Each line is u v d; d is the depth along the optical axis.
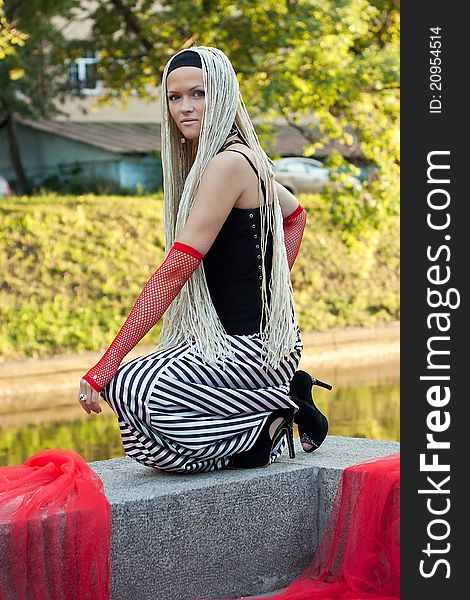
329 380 11.80
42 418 9.57
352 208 14.77
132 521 2.89
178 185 3.43
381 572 3.17
